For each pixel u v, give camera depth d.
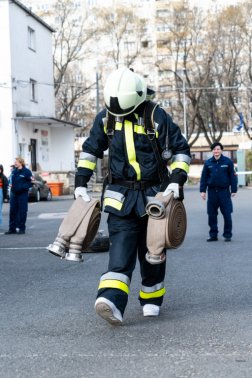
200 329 5.14
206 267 8.82
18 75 38.09
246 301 6.34
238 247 11.16
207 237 13.15
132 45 92.12
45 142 43.44
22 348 4.65
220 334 4.96
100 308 4.84
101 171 46.44
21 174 15.00
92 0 84.69
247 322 5.38
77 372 4.02
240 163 44.44
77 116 74.25
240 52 60.91
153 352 4.46
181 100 66.50
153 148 5.10
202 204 24.58
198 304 6.23
